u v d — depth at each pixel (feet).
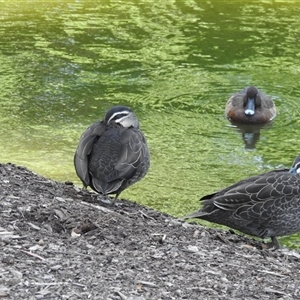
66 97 52.85
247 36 66.49
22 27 66.85
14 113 49.83
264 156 45.73
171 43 64.39
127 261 22.88
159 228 26.99
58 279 21.03
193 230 27.61
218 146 47.01
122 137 29.81
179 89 55.67
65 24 68.18
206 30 67.92
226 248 25.80
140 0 77.00
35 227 24.81
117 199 31.27
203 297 20.94
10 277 20.83
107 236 24.90
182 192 38.99
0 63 58.70
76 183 38.70
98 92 53.98
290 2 77.00
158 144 46.55
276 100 55.88
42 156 42.93
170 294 20.89
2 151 43.47
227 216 28.96
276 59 62.03
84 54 61.26
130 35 65.98
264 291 21.88
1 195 27.66
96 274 21.62
